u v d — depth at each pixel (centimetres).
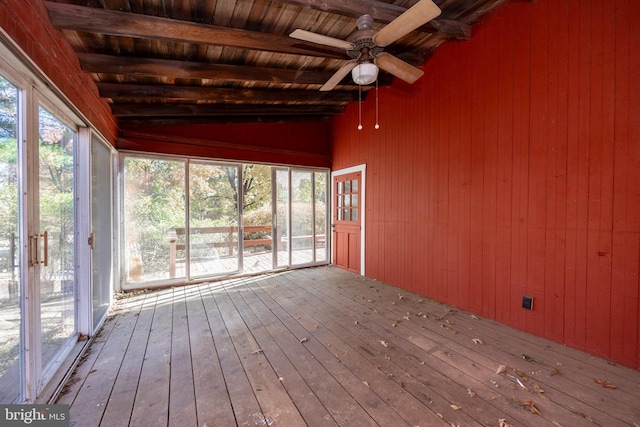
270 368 222
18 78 162
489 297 318
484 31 315
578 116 246
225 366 225
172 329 292
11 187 160
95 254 290
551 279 266
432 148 381
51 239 211
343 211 566
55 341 218
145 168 429
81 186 267
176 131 448
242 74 330
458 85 345
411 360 233
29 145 172
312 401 184
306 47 283
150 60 287
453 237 356
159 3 228
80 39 247
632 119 217
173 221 448
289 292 417
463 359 234
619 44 222
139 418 169
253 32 264
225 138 488
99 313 302
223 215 492
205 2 232
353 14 245
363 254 512
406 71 286
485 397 188
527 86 280
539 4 269
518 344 260
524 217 286
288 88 421
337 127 578
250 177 834
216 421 167
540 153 272
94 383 203
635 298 218
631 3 216
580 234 247
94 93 297
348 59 304
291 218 561
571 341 254
